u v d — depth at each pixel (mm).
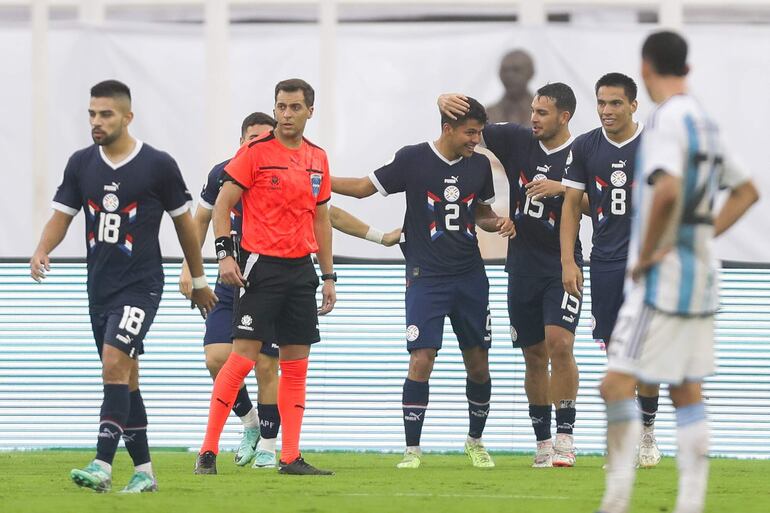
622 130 28125
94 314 21641
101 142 21234
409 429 29578
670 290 16625
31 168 37438
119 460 31375
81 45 37562
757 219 36094
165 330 36438
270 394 28656
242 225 28328
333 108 37281
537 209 29609
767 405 35594
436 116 37156
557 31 36719
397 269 36469
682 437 17609
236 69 37594
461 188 29422
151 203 21516
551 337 29391
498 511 19359
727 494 23328
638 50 36562
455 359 35906
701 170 16734
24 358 36500
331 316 36438
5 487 23344
